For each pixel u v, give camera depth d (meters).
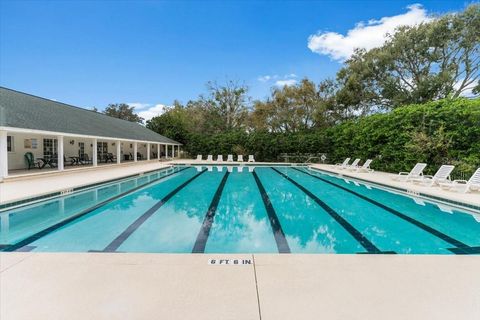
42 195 8.47
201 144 30.06
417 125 13.04
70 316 2.40
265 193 10.38
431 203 8.76
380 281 3.10
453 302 2.67
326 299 2.71
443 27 22.84
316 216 7.22
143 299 2.68
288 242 5.24
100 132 17.73
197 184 12.48
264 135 28.02
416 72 25.75
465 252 4.70
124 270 3.32
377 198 9.52
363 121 18.23
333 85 32.75
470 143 10.79
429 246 5.02
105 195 9.78
